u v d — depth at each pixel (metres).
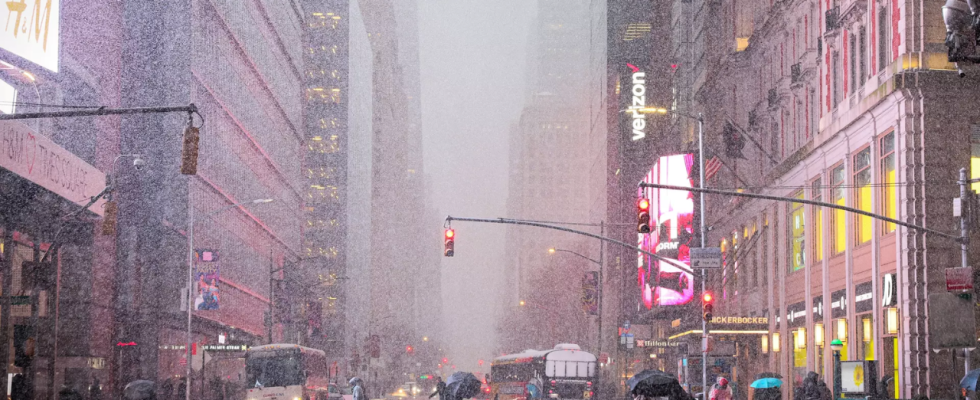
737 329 56.94
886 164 39.66
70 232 51.44
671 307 75.56
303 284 126.75
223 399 65.31
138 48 72.94
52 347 49.09
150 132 73.12
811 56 49.81
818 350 48.81
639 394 30.92
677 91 93.00
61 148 45.50
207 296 59.12
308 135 164.62
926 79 36.41
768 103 57.09
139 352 67.69
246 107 107.31
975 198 28.34
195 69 81.31
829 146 46.38
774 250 57.16
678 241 75.62
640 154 109.81
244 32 104.81
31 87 47.31
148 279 70.19
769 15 56.34
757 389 36.50
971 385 25.27
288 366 51.47
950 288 24.61
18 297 39.31
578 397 52.53
